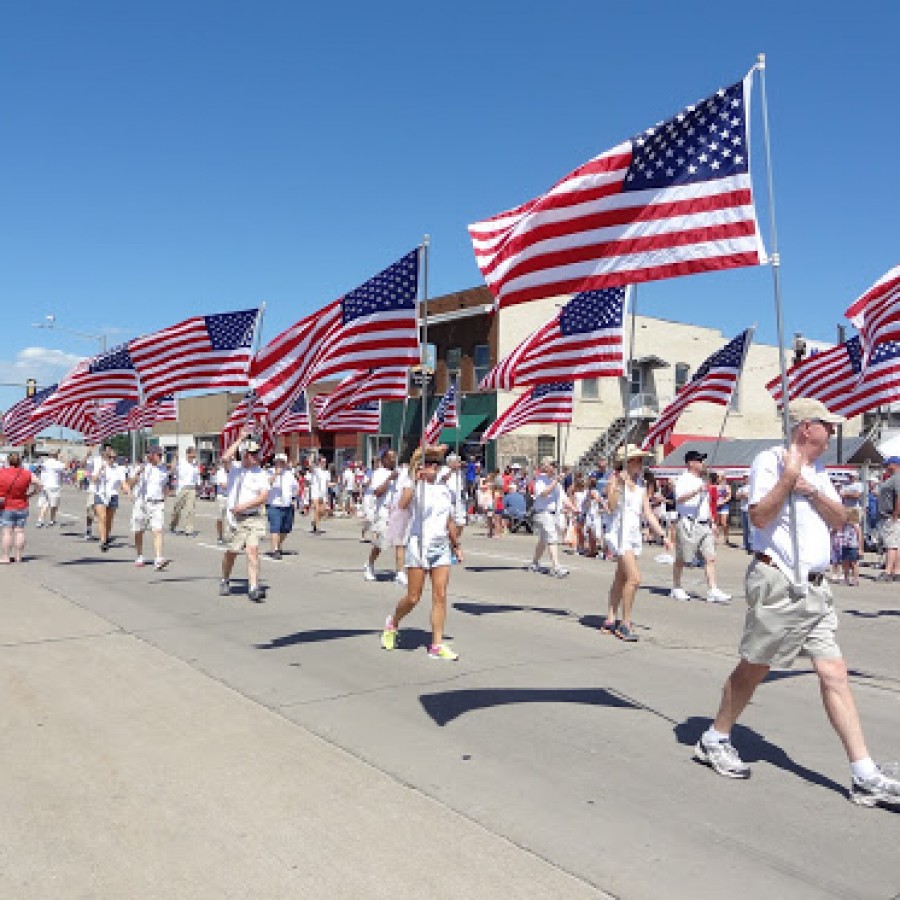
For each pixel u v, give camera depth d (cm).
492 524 2220
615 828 407
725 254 629
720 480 2200
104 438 2012
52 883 354
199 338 1395
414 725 557
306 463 3272
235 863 371
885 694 655
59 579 1189
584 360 1084
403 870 364
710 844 391
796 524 440
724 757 473
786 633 442
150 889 349
